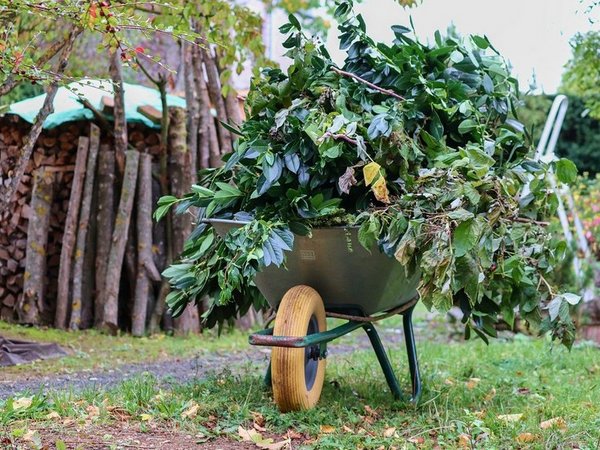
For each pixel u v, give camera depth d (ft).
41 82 14.19
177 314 13.66
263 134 12.15
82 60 30.07
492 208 11.20
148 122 25.89
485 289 12.75
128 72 37.65
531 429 11.14
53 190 25.49
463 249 10.41
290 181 11.85
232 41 21.35
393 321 30.60
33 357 18.92
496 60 14.02
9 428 10.24
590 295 24.67
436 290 10.48
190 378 15.84
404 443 10.51
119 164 25.05
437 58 13.37
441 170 11.30
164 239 25.72
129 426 10.86
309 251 11.85
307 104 12.40
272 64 20.88
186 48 25.80
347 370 16.57
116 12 13.91
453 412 12.50
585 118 47.55
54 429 10.37
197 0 20.26
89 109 25.31
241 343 22.94
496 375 16.84
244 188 12.41
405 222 11.09
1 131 25.99
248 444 10.33
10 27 14.66
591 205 31.30
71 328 24.32
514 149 13.74
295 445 10.51
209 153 26.00
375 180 11.14
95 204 25.14
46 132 25.55
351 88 12.51
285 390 11.57
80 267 24.59
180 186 25.50
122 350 20.95
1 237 25.84
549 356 19.22
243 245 11.18
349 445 10.32
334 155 11.31
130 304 25.17
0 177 25.72
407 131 12.26
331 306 12.78
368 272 12.02
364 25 13.29
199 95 26.00
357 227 11.40
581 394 14.17
